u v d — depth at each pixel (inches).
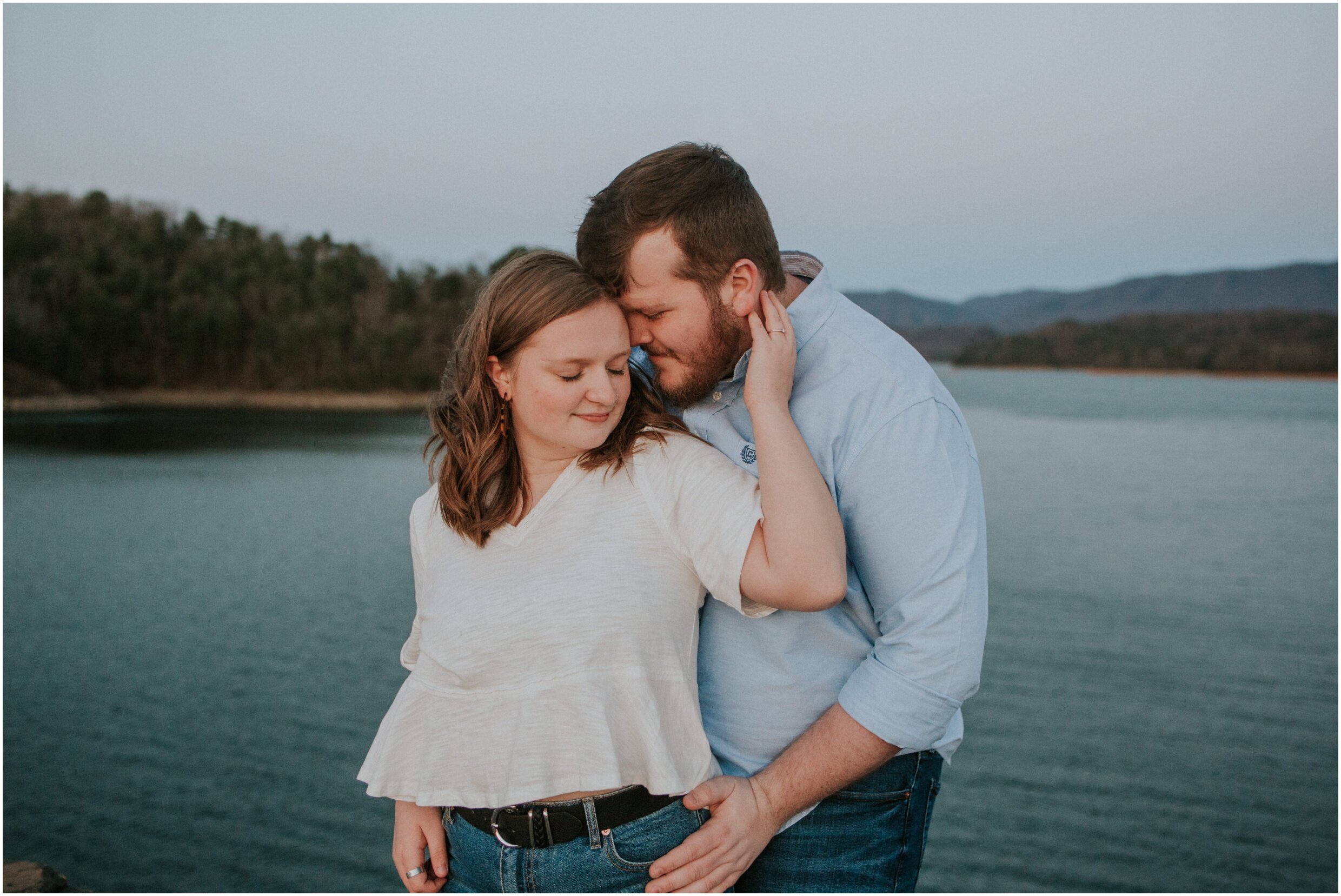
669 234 50.6
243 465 1795.0
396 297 3585.1
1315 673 679.7
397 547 1069.8
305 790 480.7
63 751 522.0
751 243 52.1
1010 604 842.2
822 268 58.9
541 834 50.1
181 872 399.5
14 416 2778.1
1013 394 4379.9
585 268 53.9
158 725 557.0
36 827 438.0
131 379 3321.9
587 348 49.2
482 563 52.6
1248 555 1054.4
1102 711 603.2
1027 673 666.8
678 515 51.2
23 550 1042.1
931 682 51.9
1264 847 442.0
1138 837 447.2
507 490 52.6
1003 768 519.5
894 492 52.6
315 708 584.4
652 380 57.2
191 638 724.0
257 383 3420.3
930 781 61.3
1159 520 1251.8
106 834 433.1
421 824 57.1
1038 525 1203.2
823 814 57.6
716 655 57.3
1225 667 689.0
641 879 50.9
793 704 56.3
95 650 693.9
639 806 50.2
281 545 1074.7
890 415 53.1
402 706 54.3
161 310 3353.8
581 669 49.1
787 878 58.4
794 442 49.9
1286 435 2578.7
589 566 50.3
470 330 52.2
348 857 418.9
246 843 426.9
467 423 52.1
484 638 50.4
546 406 49.7
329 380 3425.2
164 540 1095.6
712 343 53.2
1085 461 1919.3
